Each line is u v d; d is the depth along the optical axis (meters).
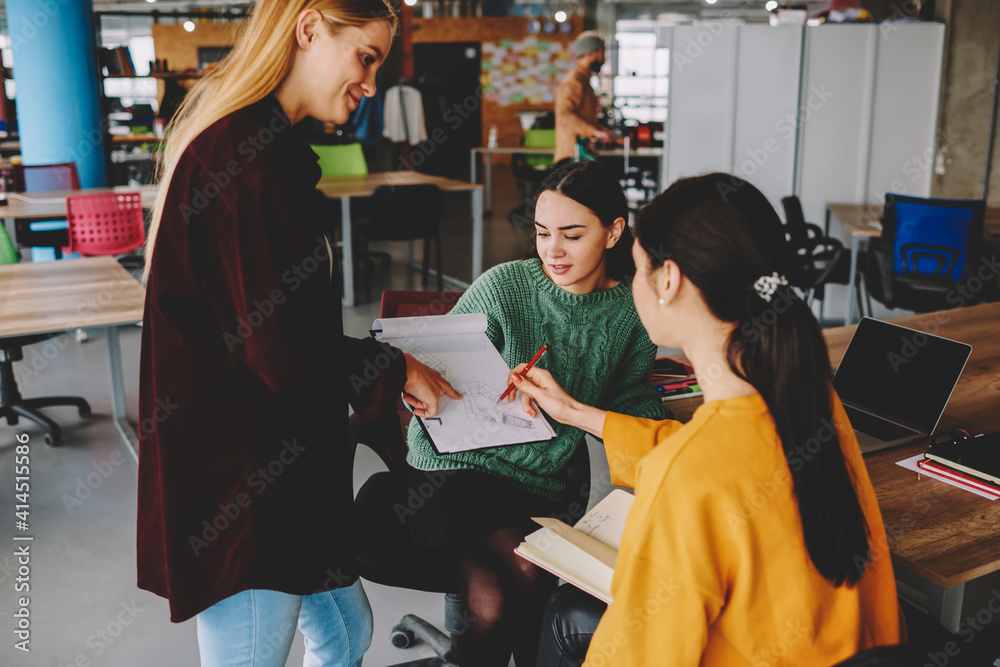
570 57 16.50
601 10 16.61
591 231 1.50
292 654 2.12
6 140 10.18
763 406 0.96
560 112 6.34
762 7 16.78
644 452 1.39
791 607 0.96
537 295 1.61
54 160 6.54
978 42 6.00
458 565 1.56
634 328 1.65
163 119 8.64
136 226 5.31
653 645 0.97
